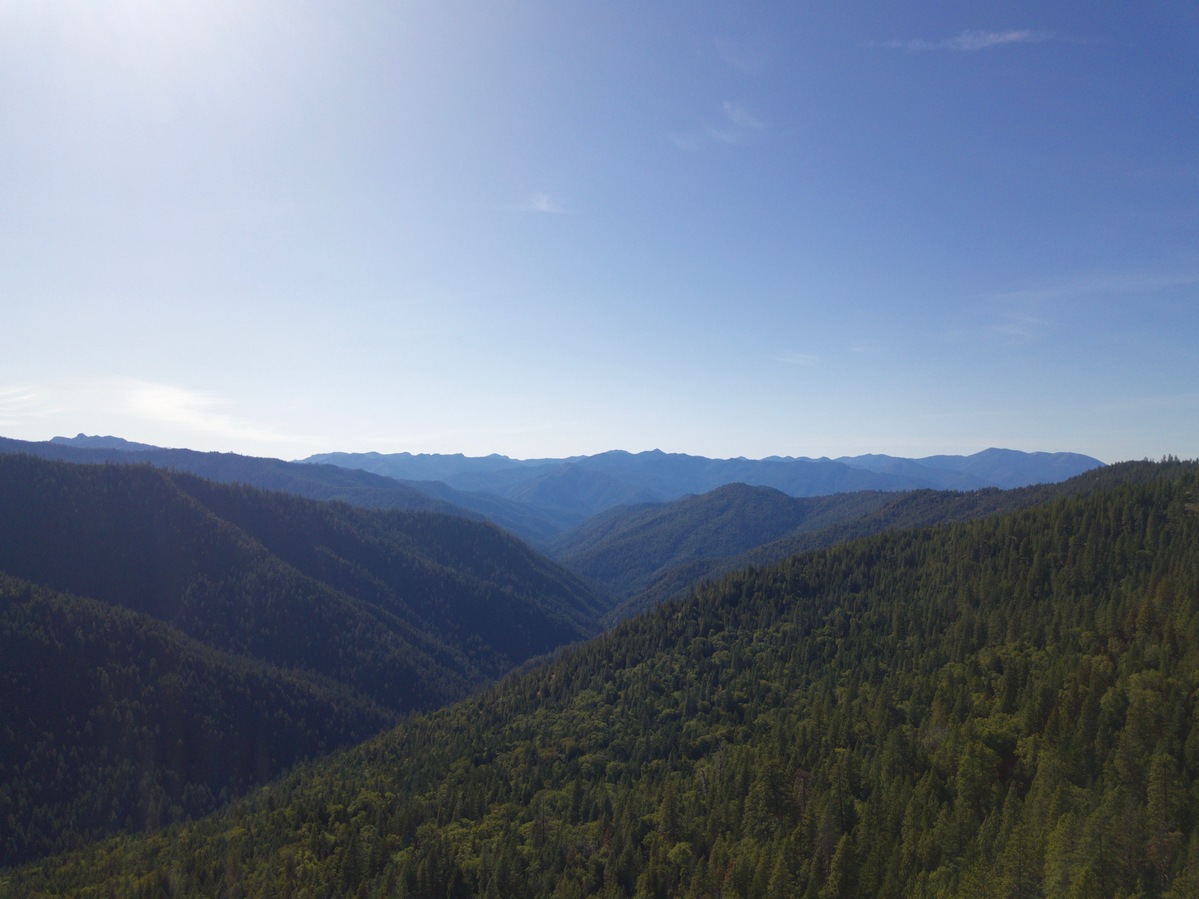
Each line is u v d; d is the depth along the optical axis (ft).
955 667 480.23
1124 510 605.31
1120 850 266.77
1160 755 300.20
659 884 358.43
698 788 437.17
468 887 390.01
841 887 315.99
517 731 616.80
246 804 609.01
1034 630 484.33
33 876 511.81
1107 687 371.76
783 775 403.13
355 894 398.42
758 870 329.52
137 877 465.88
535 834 424.87
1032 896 268.00
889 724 434.71
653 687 636.48
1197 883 244.22
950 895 278.67
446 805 481.87
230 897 412.36
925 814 331.98
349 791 536.42
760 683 572.51
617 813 428.97
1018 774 350.23
